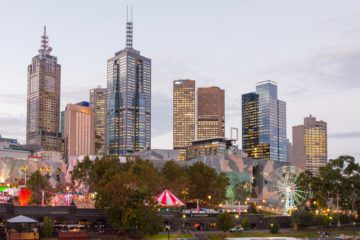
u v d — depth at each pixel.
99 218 181.25
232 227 197.88
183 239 168.00
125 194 174.12
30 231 160.12
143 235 173.50
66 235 158.25
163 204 199.50
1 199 192.62
